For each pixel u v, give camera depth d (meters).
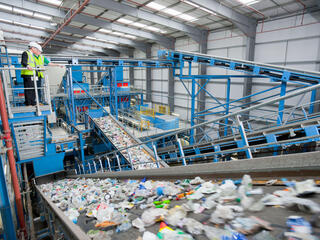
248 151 3.30
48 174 10.04
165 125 16.19
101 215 2.34
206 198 2.03
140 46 22.94
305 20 11.38
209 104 18.25
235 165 2.46
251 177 2.25
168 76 21.55
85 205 3.31
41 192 6.23
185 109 20.94
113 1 12.22
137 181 4.31
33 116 5.58
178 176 3.43
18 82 13.91
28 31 19.19
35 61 5.45
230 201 1.81
